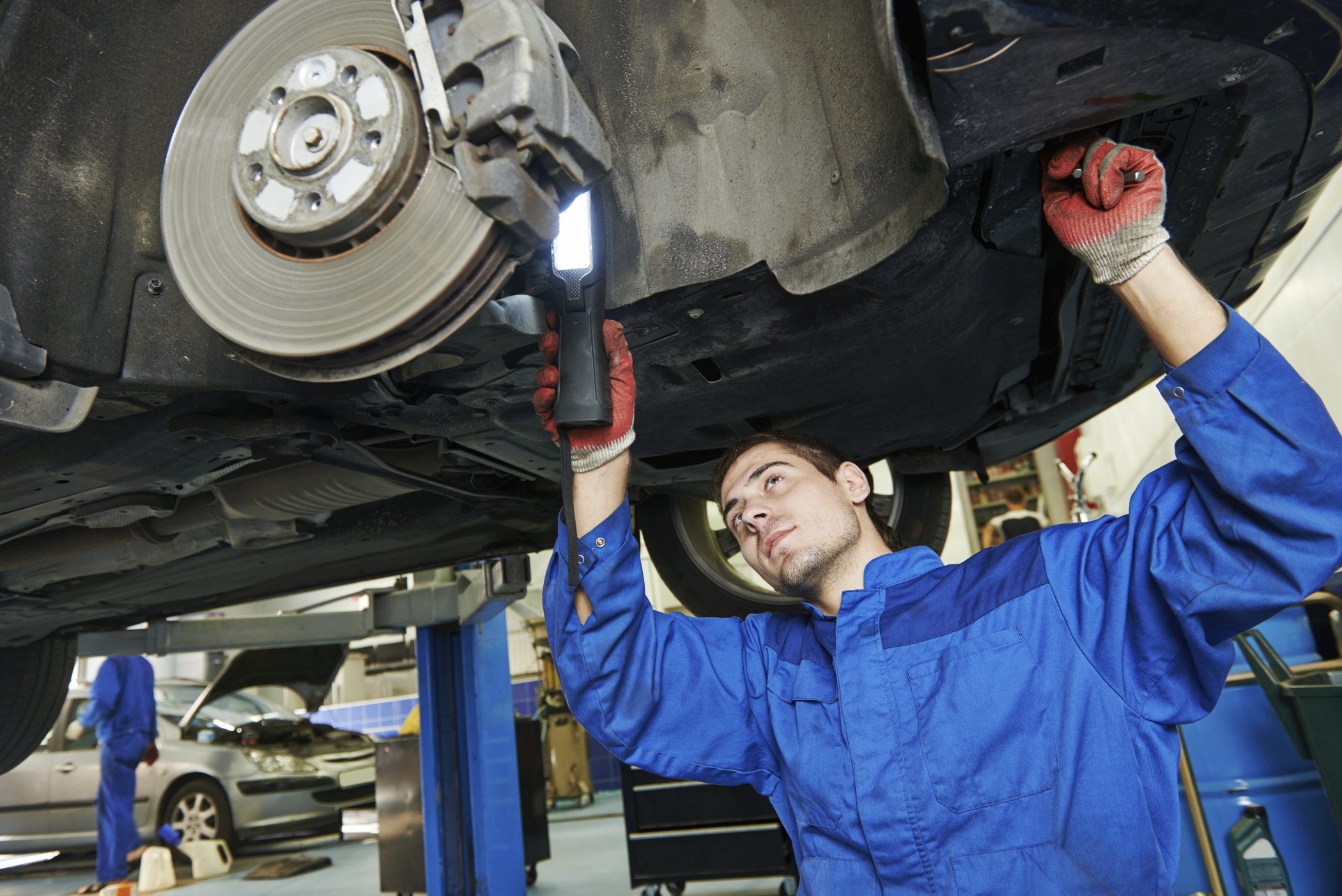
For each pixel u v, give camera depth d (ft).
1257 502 2.29
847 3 3.15
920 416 4.98
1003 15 2.28
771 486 3.29
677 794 9.71
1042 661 2.74
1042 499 25.67
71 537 5.32
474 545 7.22
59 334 3.19
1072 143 2.67
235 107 3.02
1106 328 4.66
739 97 3.51
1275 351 2.35
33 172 3.17
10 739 8.86
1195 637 2.48
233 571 6.85
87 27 3.28
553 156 2.59
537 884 11.94
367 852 16.43
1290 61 2.66
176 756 17.11
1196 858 7.25
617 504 3.07
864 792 2.75
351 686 34.04
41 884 15.51
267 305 2.83
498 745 10.94
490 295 2.71
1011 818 2.62
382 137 2.63
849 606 3.03
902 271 3.36
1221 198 3.53
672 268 3.53
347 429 4.39
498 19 2.50
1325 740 6.39
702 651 3.43
